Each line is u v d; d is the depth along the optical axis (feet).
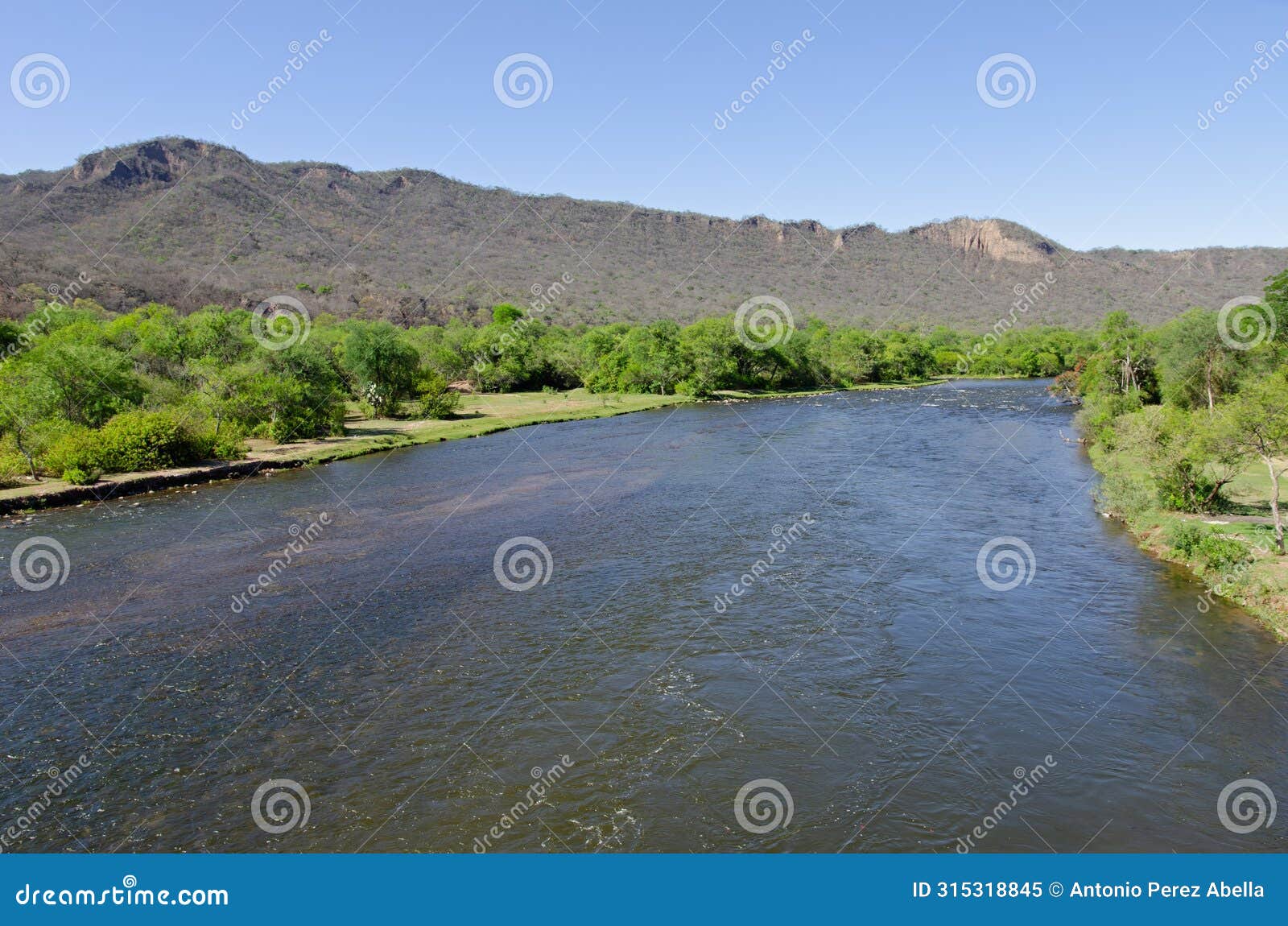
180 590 81.25
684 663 63.26
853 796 45.42
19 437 137.69
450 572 87.25
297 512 118.01
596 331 398.62
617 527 106.32
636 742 51.26
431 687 59.26
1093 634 67.67
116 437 142.51
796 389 379.55
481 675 61.31
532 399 312.09
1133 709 54.70
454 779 47.21
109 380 168.55
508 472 152.25
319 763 49.08
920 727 52.85
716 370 335.06
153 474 139.95
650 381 340.39
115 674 61.57
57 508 122.11
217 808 44.65
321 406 203.92
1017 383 425.69
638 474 147.13
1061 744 50.47
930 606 74.84
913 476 142.51
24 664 63.31
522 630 70.33
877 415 254.68
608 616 73.46
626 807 44.47
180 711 55.67
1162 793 45.14
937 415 253.24
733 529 104.58
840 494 126.93
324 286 515.91
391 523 110.73
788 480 139.44
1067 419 238.68
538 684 59.62
